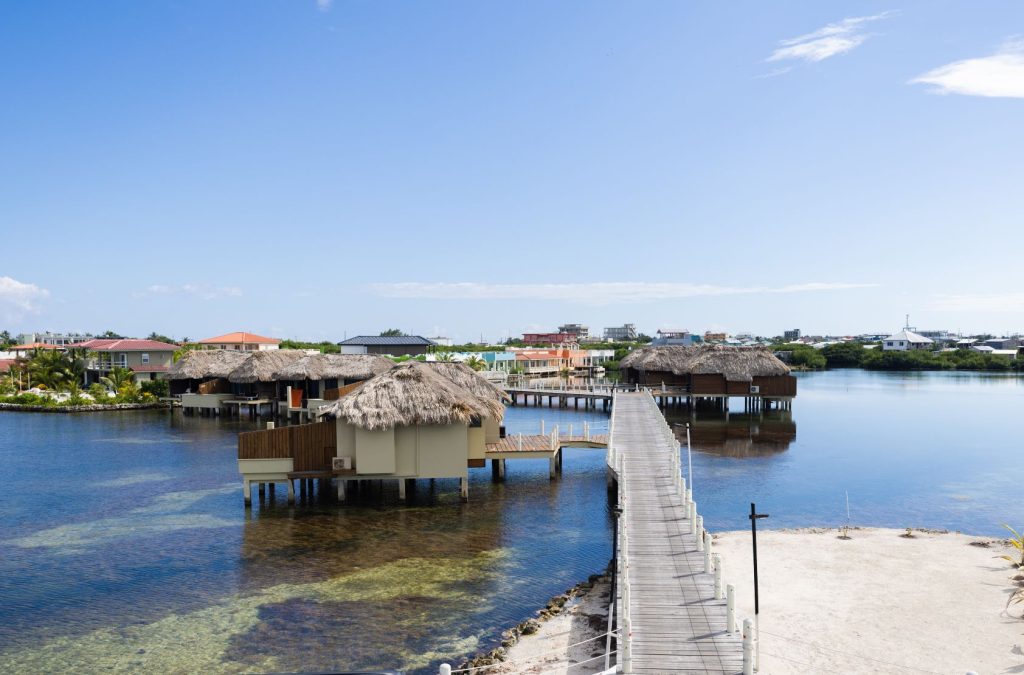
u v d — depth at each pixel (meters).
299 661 16.80
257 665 16.61
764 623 17.55
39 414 66.88
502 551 25.17
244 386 66.81
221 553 24.88
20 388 77.88
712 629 15.41
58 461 42.53
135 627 18.75
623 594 15.44
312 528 28.00
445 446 31.38
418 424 31.08
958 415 68.75
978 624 17.33
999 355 155.38
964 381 120.50
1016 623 17.34
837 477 38.56
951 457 44.94
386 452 30.81
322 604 20.27
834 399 86.75
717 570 17.05
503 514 30.11
